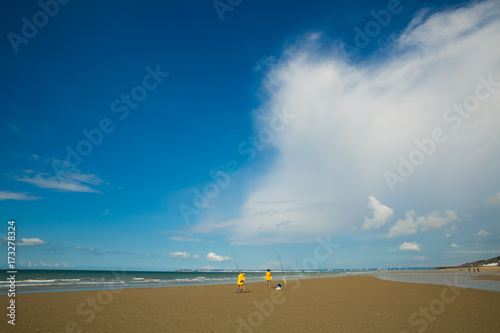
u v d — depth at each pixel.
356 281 46.06
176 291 27.83
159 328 11.13
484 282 38.56
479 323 11.80
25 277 60.38
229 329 10.99
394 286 33.38
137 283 40.41
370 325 11.55
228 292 27.05
